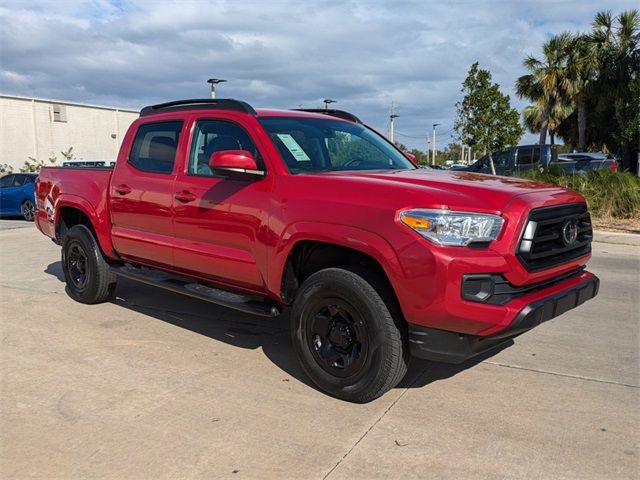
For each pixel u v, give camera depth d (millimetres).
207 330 5367
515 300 3418
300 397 3893
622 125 20906
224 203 4410
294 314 4020
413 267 3342
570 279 3973
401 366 3643
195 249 4715
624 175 15047
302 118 4871
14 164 38625
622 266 8633
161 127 5273
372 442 3291
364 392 3701
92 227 6281
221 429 3443
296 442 3293
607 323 5648
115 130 45594
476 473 2980
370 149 5039
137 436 3365
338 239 3650
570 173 16234
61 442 3303
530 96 32281
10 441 3316
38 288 7082
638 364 4535
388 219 3465
